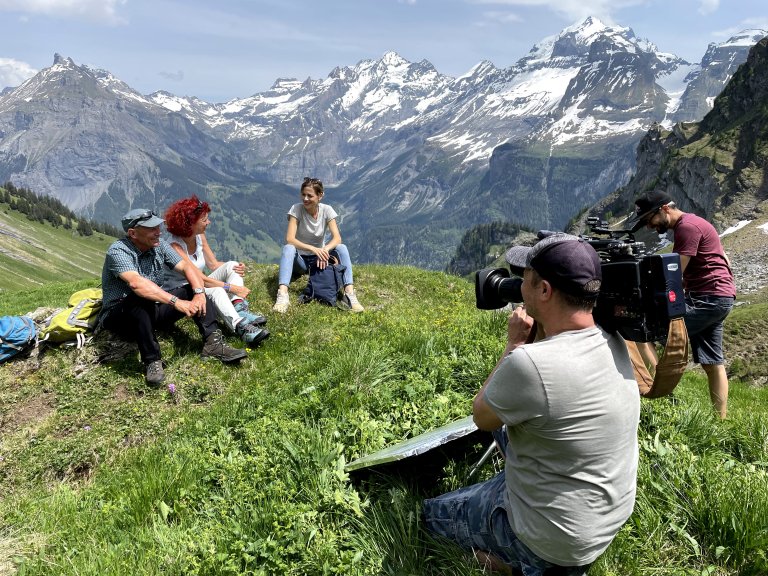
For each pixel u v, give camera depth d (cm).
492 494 407
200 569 467
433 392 730
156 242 931
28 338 970
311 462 576
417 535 464
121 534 546
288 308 1216
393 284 1515
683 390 926
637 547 444
